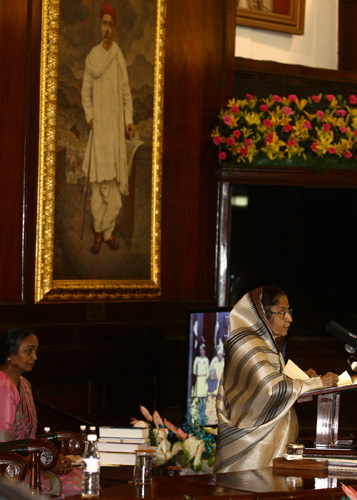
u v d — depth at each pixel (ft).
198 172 27.43
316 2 32.68
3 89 22.61
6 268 22.81
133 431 16.69
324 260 28.89
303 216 28.68
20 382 16.12
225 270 27.78
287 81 28.66
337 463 12.17
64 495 15.34
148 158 26.16
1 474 11.76
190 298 27.30
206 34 27.43
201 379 21.67
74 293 24.22
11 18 22.71
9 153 22.80
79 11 24.16
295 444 12.59
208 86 27.55
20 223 23.09
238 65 28.14
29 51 23.09
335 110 27.58
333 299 28.94
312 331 28.76
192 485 10.93
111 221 25.23
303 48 32.53
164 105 26.61
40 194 23.40
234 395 14.48
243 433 14.05
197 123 27.37
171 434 19.04
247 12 30.68
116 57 25.17
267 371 14.02
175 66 26.78
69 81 24.06
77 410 24.23
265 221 28.35
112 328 25.07
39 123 23.40
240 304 15.01
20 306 22.98
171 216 26.86
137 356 25.63
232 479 11.36
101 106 24.86
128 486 10.94
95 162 24.76
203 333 21.71
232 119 26.61
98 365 24.68
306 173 28.02
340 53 32.76
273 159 27.30
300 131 26.89
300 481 11.18
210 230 27.76
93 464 11.03
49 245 23.56
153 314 26.27
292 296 28.60
